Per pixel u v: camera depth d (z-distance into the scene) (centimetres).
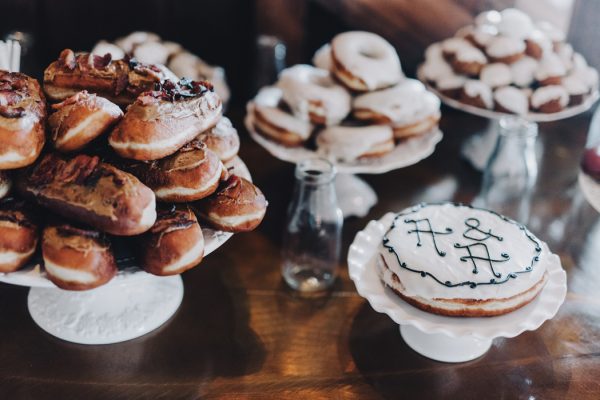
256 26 154
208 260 96
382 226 89
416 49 151
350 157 101
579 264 97
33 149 72
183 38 158
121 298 86
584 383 81
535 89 115
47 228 73
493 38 114
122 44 124
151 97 75
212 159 77
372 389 80
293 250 93
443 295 77
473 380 81
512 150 108
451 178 116
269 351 84
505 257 80
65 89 79
